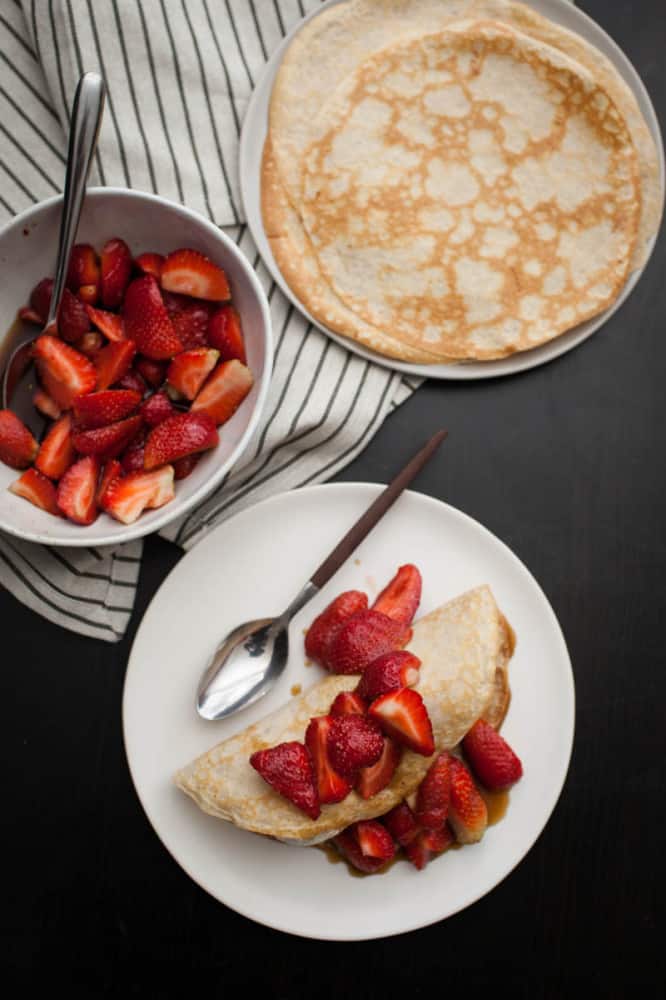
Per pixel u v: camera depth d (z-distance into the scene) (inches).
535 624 32.2
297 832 29.9
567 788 33.4
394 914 31.3
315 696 31.0
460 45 32.2
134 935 32.7
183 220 30.0
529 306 32.7
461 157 32.7
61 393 30.1
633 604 33.6
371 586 32.4
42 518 30.0
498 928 33.3
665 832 33.4
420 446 33.4
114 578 32.4
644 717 33.5
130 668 31.6
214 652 31.7
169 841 31.3
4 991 32.6
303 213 32.4
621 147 32.4
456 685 30.6
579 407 33.6
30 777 32.6
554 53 32.1
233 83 32.2
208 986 32.8
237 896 31.2
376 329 32.5
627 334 33.7
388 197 32.5
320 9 32.1
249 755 30.5
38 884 32.6
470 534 32.4
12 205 32.0
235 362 30.3
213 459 30.4
